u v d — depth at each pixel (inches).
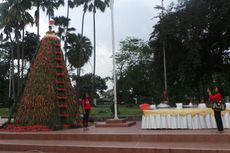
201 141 453.1
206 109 524.7
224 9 995.3
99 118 940.0
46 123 607.8
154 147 425.1
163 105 605.9
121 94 2652.6
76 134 520.1
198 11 1051.9
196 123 521.0
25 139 545.0
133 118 924.6
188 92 1327.5
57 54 658.2
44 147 476.7
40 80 633.6
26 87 642.2
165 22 1071.0
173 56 1130.0
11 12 1649.9
